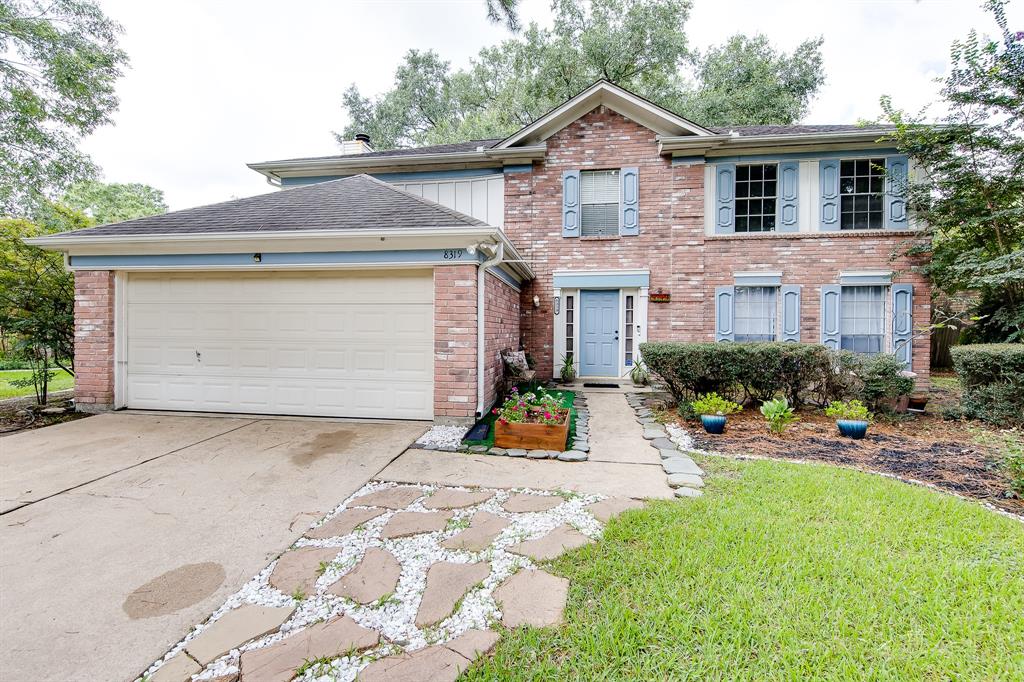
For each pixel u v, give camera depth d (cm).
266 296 659
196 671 189
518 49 1912
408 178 1075
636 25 1714
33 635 210
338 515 342
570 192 1010
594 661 192
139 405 686
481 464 462
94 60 1130
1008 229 834
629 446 532
